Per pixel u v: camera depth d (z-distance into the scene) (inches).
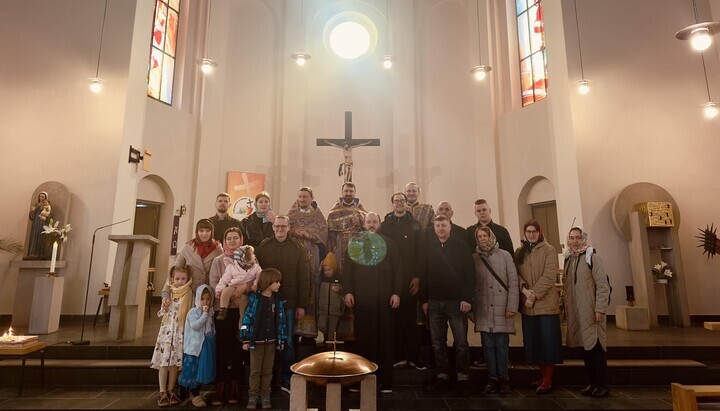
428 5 367.6
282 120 347.9
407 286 154.7
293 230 154.8
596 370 141.0
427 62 359.9
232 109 336.2
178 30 334.6
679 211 242.1
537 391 143.7
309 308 144.1
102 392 143.6
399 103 353.4
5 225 236.7
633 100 258.1
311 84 363.3
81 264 239.5
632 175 251.0
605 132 256.7
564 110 270.5
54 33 255.9
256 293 131.3
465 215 327.6
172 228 305.1
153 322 224.1
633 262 238.7
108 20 262.8
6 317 228.4
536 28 317.1
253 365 128.3
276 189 341.1
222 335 133.9
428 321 156.3
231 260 134.6
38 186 242.1
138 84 273.4
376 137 358.0
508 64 331.9
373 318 140.9
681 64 257.3
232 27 346.3
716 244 205.0
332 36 373.1
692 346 167.2
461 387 140.9
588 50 265.4
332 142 313.1
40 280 196.4
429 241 154.0
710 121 250.8
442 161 340.5
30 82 250.2
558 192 273.6
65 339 177.6
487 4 344.5
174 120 313.3
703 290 238.1
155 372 151.6
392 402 134.1
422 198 341.4
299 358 151.5
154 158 296.4
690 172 248.5
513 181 316.8
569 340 146.3
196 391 132.3
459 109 344.8
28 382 150.6
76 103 253.0
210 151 322.0
